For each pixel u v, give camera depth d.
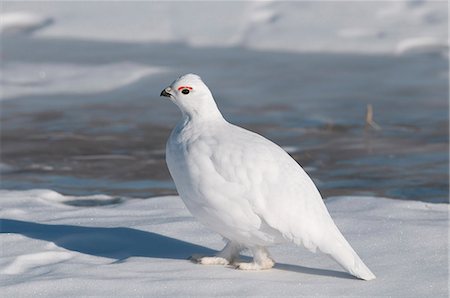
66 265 6.87
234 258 7.05
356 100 17.72
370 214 8.64
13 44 22.78
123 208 9.05
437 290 6.22
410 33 23.64
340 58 22.06
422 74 20.33
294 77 19.94
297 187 6.52
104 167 12.45
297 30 24.08
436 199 10.74
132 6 26.09
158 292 6.16
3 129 14.91
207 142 6.72
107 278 6.47
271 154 6.64
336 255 6.38
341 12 25.28
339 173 12.12
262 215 6.43
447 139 14.55
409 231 7.73
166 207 9.10
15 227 8.20
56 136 14.46
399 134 14.90
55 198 10.12
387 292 6.20
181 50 22.66
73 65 20.44
